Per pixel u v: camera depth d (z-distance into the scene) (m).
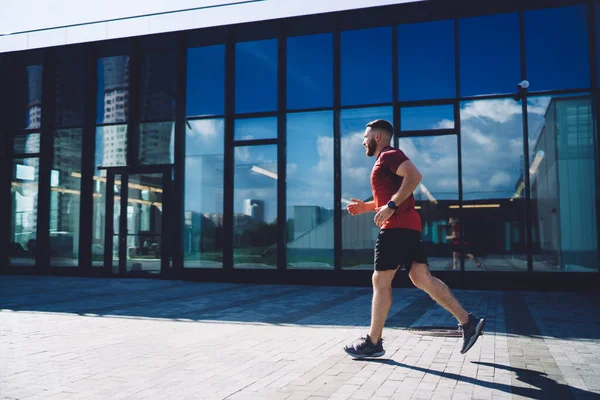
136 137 11.36
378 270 3.75
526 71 9.11
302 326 5.36
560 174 8.80
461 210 9.18
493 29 9.32
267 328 5.24
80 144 11.71
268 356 3.94
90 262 11.44
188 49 11.08
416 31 9.70
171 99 11.18
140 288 9.27
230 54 10.70
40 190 11.84
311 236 9.98
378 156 3.87
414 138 9.55
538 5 9.13
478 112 9.27
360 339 3.87
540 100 9.00
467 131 9.30
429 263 9.26
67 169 11.76
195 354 4.01
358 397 2.85
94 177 11.55
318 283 9.82
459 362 3.71
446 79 9.48
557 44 9.02
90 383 3.17
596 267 8.53
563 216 8.73
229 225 10.46
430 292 3.66
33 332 5.01
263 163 10.38
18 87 12.23
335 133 9.98
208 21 10.70
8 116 12.20
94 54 11.73
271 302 7.35
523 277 8.77
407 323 5.51
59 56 12.02
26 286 9.48
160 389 3.03
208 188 10.73
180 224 10.81
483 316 6.00
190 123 10.95
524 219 8.87
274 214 10.23
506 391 2.96
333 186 9.95
